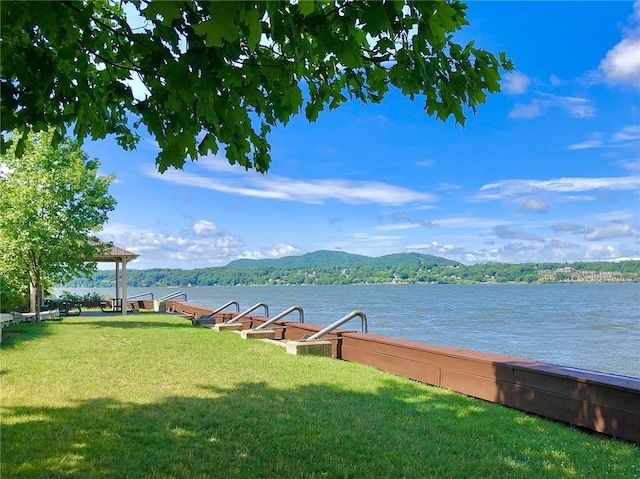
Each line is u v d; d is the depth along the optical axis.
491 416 5.55
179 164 2.94
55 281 18.34
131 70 3.23
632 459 4.25
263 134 3.68
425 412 5.68
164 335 12.55
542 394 5.56
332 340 9.83
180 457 4.15
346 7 2.37
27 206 16.58
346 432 4.90
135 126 4.16
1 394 6.01
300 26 2.32
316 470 4.00
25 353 9.34
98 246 19.16
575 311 41.06
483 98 2.96
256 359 9.02
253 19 1.60
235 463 4.08
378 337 8.93
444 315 35.44
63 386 6.55
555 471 4.00
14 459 3.98
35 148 16.80
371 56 2.96
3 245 16.52
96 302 27.02
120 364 8.33
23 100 2.91
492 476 3.91
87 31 2.82
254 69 2.77
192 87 2.56
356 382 7.18
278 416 5.38
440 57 2.69
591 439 4.80
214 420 5.17
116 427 4.87
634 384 4.80
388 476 3.90
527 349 17.16
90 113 3.47
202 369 7.97
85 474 3.75
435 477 3.89
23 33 2.90
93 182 17.86
